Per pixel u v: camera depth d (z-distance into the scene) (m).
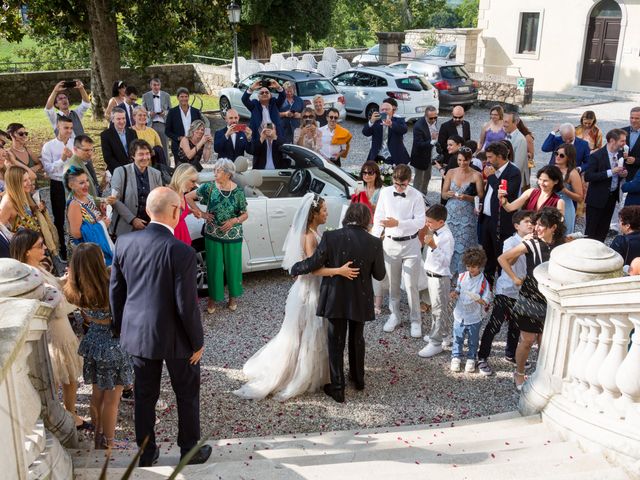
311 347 5.27
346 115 18.84
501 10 25.38
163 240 3.75
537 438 4.27
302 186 8.18
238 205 6.72
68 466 3.41
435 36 29.70
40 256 4.64
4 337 2.40
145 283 3.74
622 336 3.84
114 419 4.36
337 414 5.12
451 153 8.77
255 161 8.95
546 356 4.60
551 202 6.45
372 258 5.09
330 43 47.00
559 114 19.38
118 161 8.36
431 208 5.93
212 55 32.66
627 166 8.22
